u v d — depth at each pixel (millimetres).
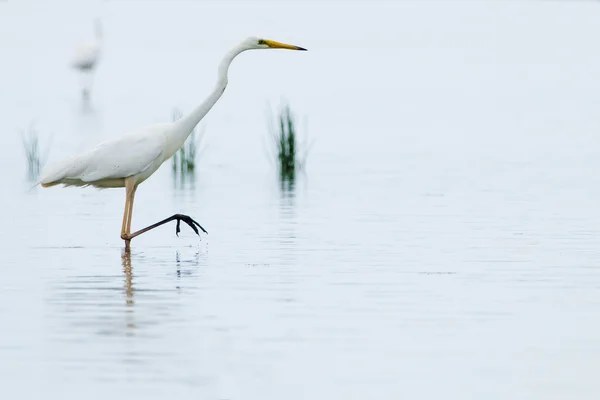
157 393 8820
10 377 9188
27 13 61469
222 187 20766
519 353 9711
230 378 9133
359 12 63594
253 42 15602
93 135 28031
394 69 43062
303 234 15656
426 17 62125
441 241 15016
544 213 17328
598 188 19922
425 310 11148
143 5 64125
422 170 22500
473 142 26625
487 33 56000
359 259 13797
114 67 43062
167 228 16422
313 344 10008
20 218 17312
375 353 9734
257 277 12789
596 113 31516
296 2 67250
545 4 68062
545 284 12297
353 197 19297
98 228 16469
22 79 40156
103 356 9703
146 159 14891
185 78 39875
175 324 10703
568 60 45844
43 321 10852
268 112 31828
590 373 9188
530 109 32531
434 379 9086
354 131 28641
